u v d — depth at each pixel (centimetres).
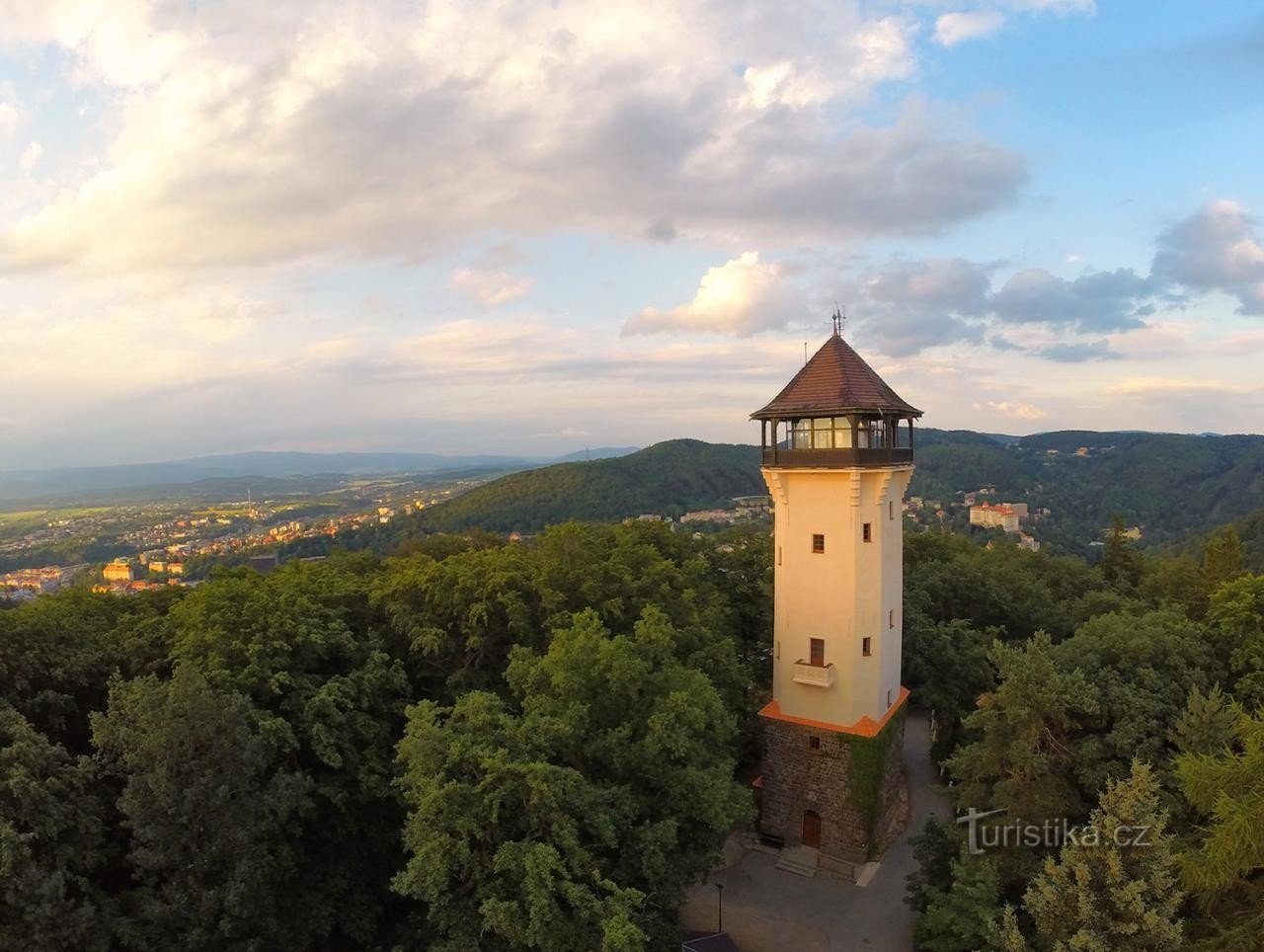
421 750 2267
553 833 2197
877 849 3600
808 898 3347
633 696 2820
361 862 3120
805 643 3662
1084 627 3603
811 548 3619
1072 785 2758
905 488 3841
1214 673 3331
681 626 3756
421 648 3475
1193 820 2416
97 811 2375
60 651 2886
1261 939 1786
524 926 2072
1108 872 1925
